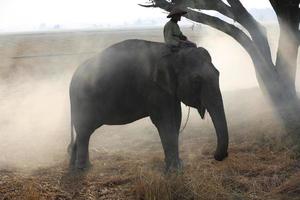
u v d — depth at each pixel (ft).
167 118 23.31
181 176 21.76
